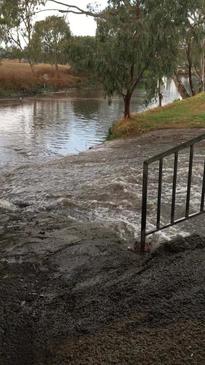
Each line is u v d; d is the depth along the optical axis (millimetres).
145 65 19938
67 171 12234
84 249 6051
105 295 4688
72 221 7543
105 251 5977
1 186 11125
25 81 59000
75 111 36312
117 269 5375
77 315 4391
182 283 4656
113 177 10633
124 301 4477
